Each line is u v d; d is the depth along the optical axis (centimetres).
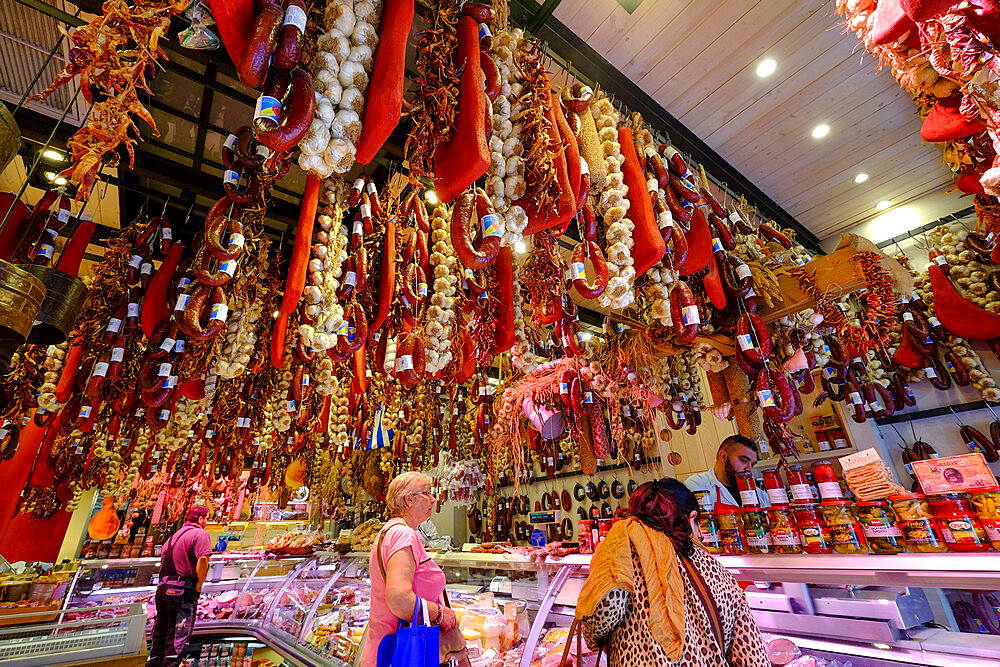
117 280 271
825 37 276
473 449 565
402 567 199
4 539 536
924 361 410
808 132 344
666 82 301
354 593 348
